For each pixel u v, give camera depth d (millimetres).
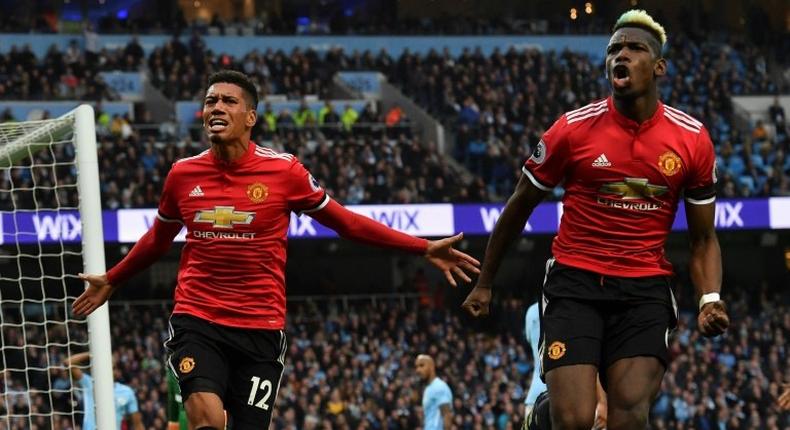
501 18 51812
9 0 49031
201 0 52781
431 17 54594
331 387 29109
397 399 27750
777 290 43062
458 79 44531
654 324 6934
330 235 35062
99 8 51062
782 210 37188
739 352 33594
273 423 25906
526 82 44625
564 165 7094
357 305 37719
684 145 6934
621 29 6969
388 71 45938
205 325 7418
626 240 6996
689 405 29422
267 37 48062
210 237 7438
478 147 40125
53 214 31688
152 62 43438
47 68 41656
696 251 7258
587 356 6852
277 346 7574
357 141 39125
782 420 29609
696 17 54125
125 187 33656
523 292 39406
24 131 11680
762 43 50250
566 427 6758
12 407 23797
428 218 35156
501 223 7395
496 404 28047
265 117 38812
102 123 37906
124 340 31391
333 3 54094
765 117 44969
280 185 7457
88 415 13625
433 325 34562
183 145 36344
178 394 10445
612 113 6984
